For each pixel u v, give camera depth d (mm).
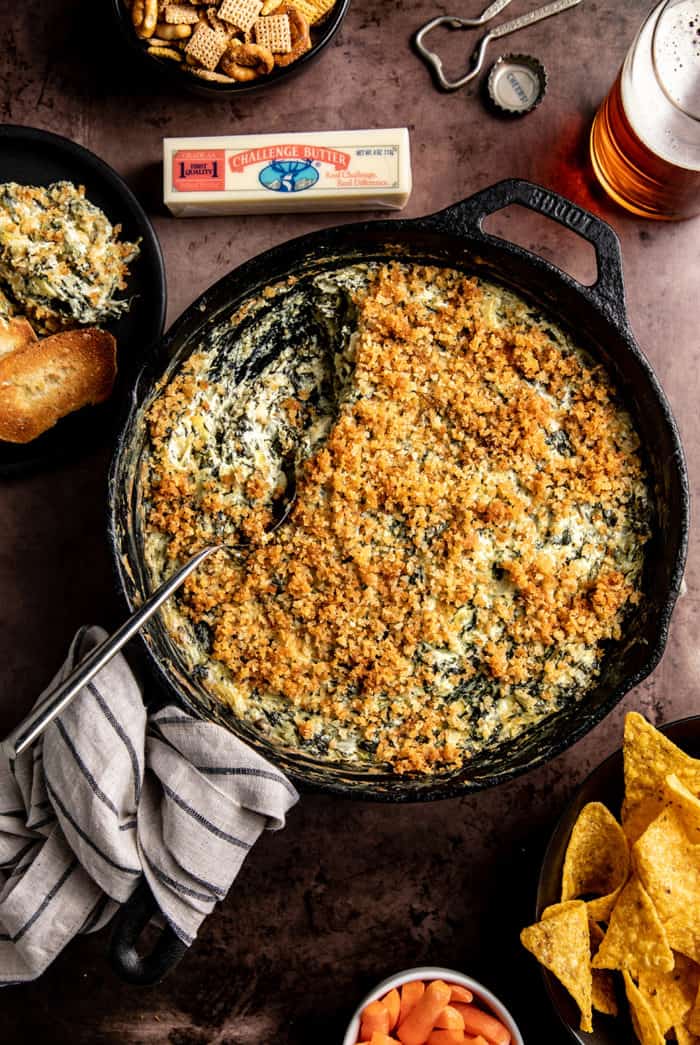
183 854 648
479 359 657
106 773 644
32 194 712
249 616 652
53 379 705
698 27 690
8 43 739
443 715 651
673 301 736
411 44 740
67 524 727
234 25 700
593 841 655
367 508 649
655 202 717
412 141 738
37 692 723
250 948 721
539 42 736
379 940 720
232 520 653
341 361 662
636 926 636
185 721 644
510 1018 664
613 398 660
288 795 643
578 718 636
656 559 649
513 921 716
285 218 735
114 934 637
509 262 642
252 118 737
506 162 735
